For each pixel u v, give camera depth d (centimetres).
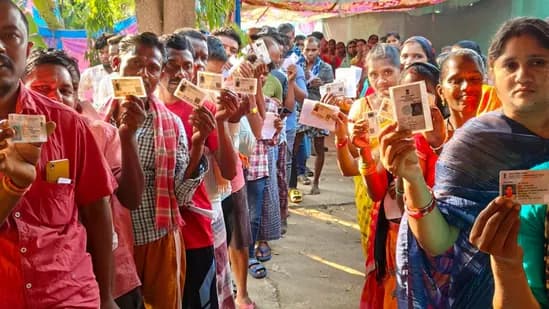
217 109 299
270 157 466
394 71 330
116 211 246
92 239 199
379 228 291
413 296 208
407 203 183
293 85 567
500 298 155
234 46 438
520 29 162
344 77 370
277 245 537
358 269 479
